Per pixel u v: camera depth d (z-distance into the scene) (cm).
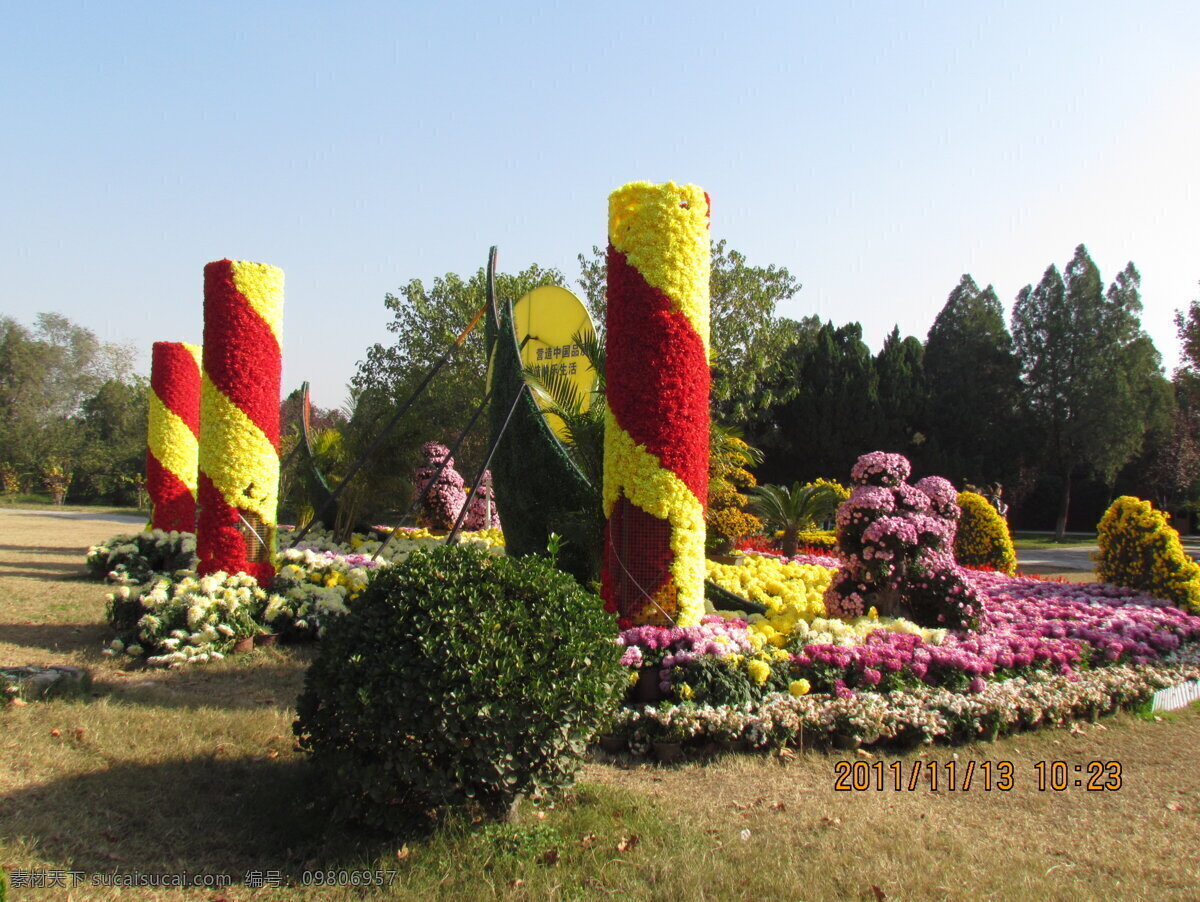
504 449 877
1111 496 3559
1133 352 3216
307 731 400
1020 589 1034
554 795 443
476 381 2111
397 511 1495
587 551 748
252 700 612
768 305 2262
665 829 413
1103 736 620
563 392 852
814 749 550
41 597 1015
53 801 414
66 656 714
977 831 443
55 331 4691
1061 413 3284
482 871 361
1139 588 997
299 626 785
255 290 911
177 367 1416
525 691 378
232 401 891
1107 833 446
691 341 645
